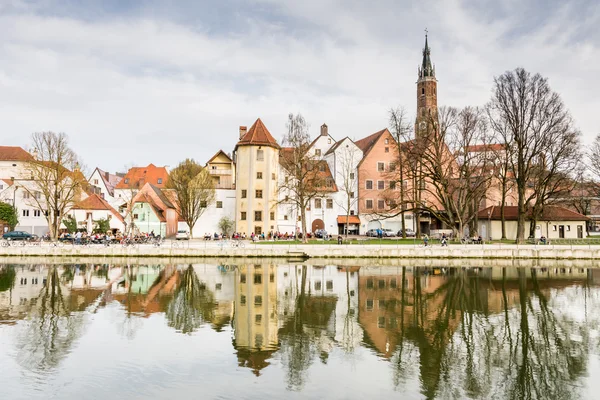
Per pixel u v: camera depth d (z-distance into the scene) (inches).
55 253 1988.2
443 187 2377.0
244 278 1397.6
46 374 572.1
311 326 826.8
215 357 641.6
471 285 1296.8
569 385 559.2
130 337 742.5
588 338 765.9
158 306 988.6
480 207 3361.2
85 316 892.6
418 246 1982.0
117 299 1063.6
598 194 2960.1
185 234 2871.6
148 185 3169.3
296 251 1952.5
